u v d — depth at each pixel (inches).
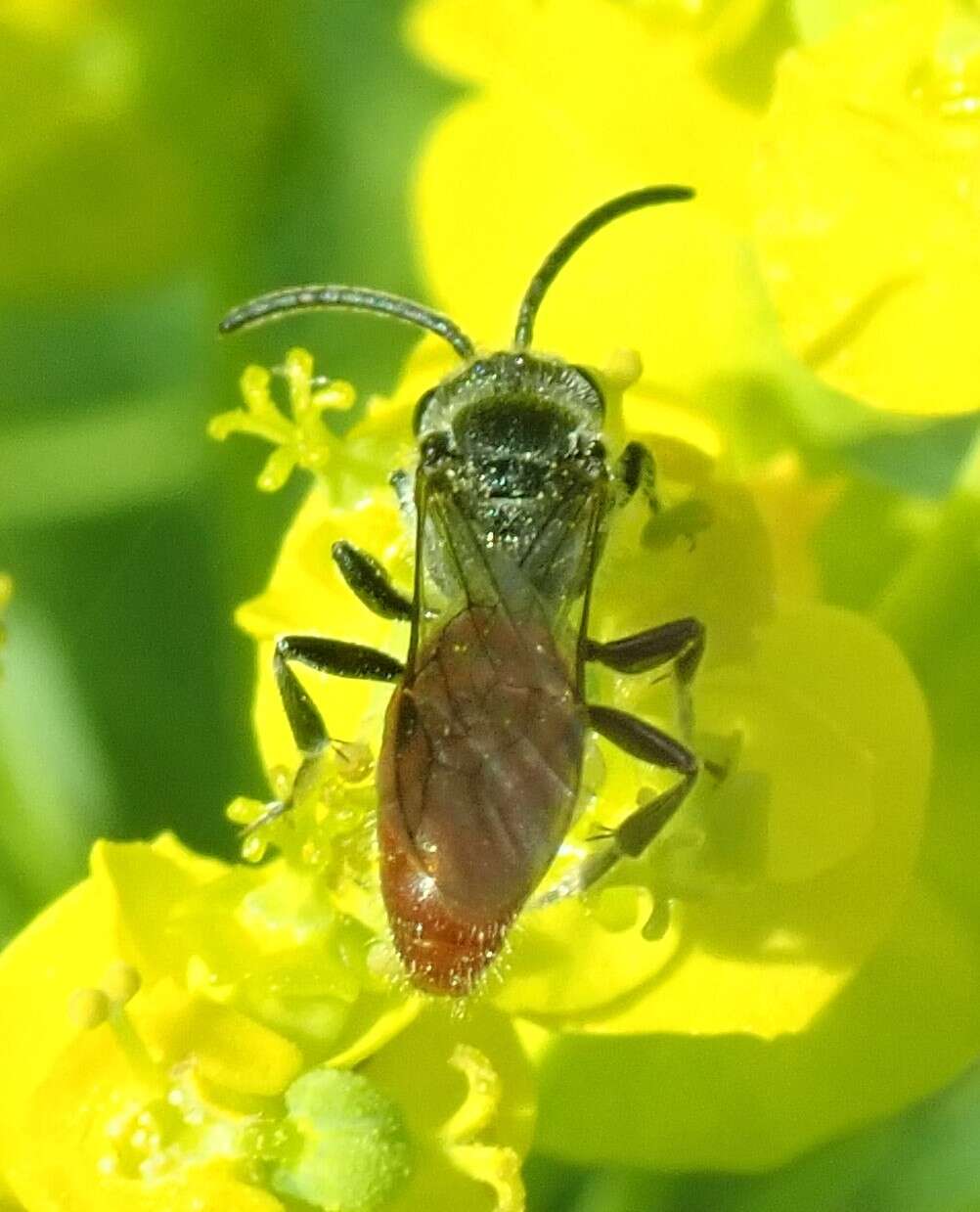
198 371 4.1
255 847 3.5
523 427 3.5
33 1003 3.5
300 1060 3.5
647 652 3.5
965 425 4.1
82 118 4.1
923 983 3.7
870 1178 3.9
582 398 3.6
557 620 3.5
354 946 3.5
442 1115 3.5
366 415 3.8
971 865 3.7
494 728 3.4
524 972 3.5
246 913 3.5
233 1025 3.5
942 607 3.7
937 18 3.7
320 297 3.7
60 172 4.1
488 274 3.9
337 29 4.2
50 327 4.3
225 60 4.1
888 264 3.6
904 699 3.6
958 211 3.6
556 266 3.7
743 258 3.9
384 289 4.2
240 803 3.5
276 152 4.1
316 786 3.5
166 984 3.5
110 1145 3.5
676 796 3.5
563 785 3.4
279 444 3.7
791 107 3.7
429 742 3.4
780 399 3.9
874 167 3.7
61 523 4.1
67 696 4.0
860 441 3.9
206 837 3.9
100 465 4.1
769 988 3.5
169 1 4.1
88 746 4.0
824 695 3.6
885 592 3.8
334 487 3.7
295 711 3.5
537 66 3.9
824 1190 3.8
